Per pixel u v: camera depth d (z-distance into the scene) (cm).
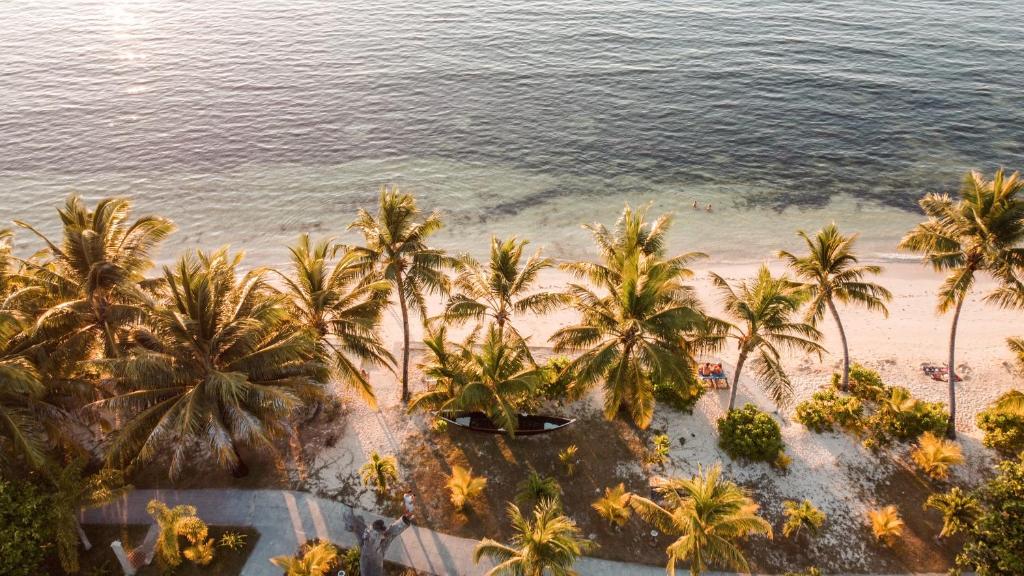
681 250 4984
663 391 3238
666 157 6419
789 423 3141
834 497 2761
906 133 6694
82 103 7488
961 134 6625
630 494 2644
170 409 2236
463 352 2997
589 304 2858
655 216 5456
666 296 2725
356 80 8312
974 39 9294
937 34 9581
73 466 2373
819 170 6100
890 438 3033
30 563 2178
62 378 2442
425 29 10512
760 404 3272
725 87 7962
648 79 8262
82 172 6022
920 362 3631
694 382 2841
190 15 11394
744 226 5291
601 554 2506
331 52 9406
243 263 4819
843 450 2983
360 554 2362
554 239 5162
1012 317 4072
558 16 11100
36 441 2220
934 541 2561
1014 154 6197
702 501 2045
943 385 3431
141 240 2636
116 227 2634
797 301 2691
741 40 9650
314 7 11944
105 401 2228
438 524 2608
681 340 2756
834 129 6844
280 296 2656
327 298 2788
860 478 2847
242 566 2412
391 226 2764
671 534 2445
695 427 3109
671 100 7650
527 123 7144
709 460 2930
